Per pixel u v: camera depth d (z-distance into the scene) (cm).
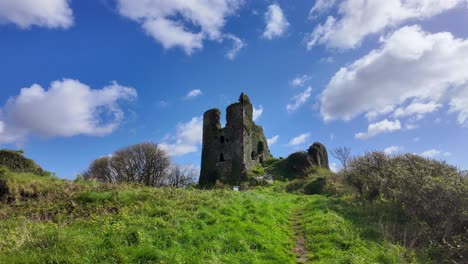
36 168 2466
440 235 1173
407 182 1503
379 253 1009
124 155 5212
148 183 4988
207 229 1084
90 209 1445
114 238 951
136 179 5019
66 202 1539
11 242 948
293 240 1234
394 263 959
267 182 3953
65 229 1075
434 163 1727
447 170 1630
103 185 1944
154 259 843
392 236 1177
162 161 5250
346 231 1228
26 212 1448
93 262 816
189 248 939
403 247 1061
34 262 817
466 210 1209
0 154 2373
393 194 1584
